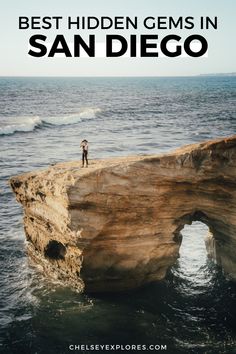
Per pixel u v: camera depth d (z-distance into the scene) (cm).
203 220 2075
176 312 1841
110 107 11756
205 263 2262
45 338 1678
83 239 1808
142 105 12644
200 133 6856
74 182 1752
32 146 5541
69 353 1595
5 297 1969
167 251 1989
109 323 1764
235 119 8788
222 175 1852
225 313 1834
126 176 1812
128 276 1952
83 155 1958
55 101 13325
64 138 6266
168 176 1862
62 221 1847
